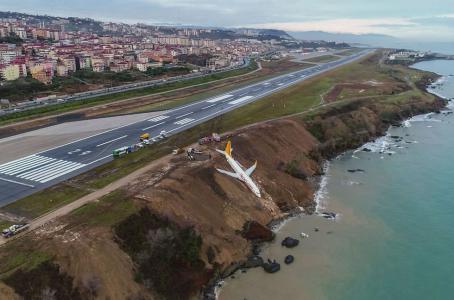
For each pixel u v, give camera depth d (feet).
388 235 258.16
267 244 244.22
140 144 340.59
